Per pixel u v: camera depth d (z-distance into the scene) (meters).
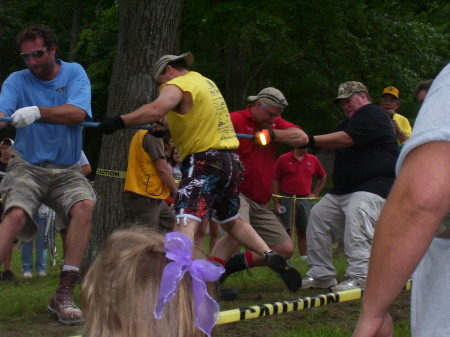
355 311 5.16
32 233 4.57
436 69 21.95
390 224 1.56
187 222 4.46
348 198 5.88
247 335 4.39
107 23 17.50
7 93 4.52
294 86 24.77
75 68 4.71
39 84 4.62
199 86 4.52
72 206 4.60
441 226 1.67
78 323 4.52
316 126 24.62
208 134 4.54
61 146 4.63
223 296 5.53
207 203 4.53
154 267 1.28
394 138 5.80
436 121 1.57
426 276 1.71
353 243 5.71
